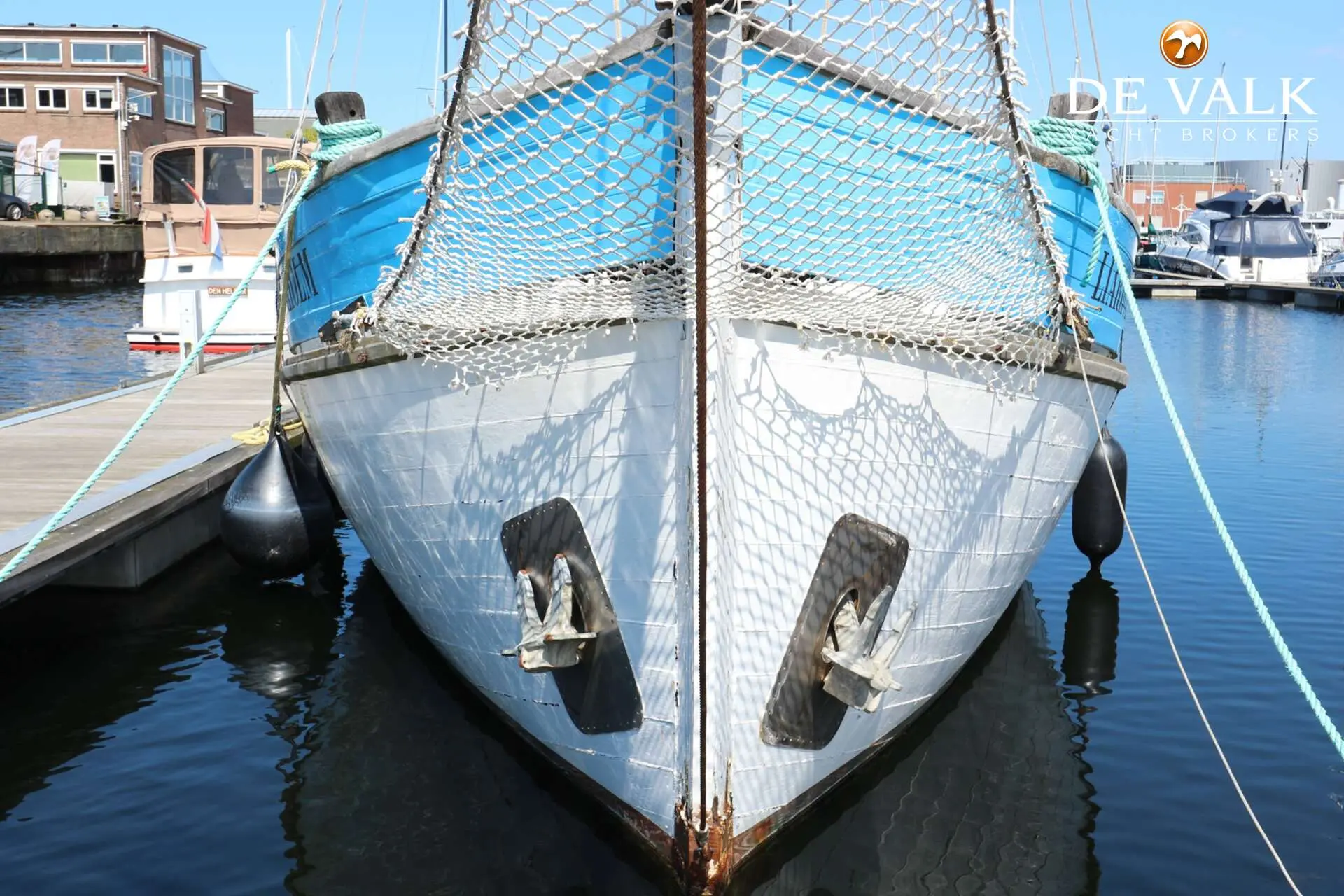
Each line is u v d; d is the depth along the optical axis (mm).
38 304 30828
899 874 4410
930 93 3512
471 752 5461
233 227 18906
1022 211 4199
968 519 4820
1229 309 38250
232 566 8719
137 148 44719
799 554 4230
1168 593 8023
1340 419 15625
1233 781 5191
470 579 4922
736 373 3926
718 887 4246
